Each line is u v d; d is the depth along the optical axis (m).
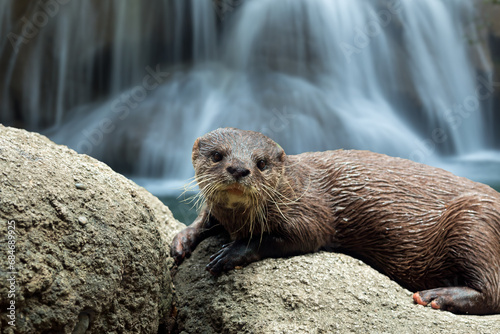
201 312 3.98
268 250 4.26
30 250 2.91
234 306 3.84
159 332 4.02
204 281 4.19
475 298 4.08
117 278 3.26
